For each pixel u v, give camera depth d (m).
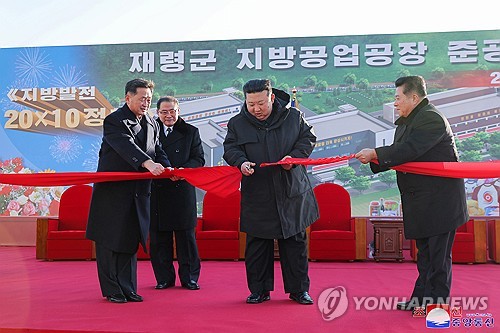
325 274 6.68
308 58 10.42
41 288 5.27
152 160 4.62
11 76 10.93
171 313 3.95
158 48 10.73
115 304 4.34
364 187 10.13
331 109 10.31
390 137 10.17
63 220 9.17
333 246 8.43
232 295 4.86
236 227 9.02
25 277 6.27
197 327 3.47
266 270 4.46
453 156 3.92
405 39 10.25
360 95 10.27
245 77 10.54
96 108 10.80
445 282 3.76
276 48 10.51
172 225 5.30
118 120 4.52
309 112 10.34
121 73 10.78
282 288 5.27
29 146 10.85
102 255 4.49
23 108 10.90
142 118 4.69
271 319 3.72
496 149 9.98
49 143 10.83
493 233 8.40
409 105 3.93
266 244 4.44
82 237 8.73
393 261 8.47
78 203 9.24
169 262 5.43
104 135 4.54
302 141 4.45
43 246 8.74
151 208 5.35
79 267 7.55
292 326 3.50
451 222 3.75
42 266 7.70
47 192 10.85
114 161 4.56
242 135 4.45
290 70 10.45
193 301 4.51
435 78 10.15
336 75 10.35
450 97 10.10
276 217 4.33
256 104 4.32
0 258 8.95
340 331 3.36
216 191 4.48
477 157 9.99
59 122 10.83
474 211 9.88
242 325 3.53
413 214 3.83
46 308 4.15
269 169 4.36
